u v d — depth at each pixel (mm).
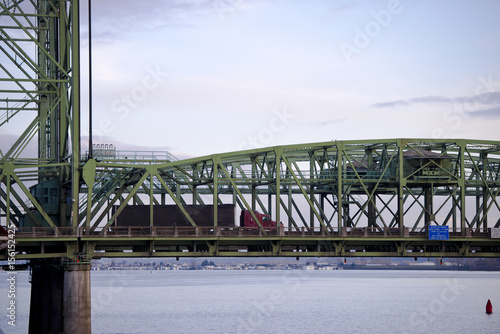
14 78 76500
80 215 77188
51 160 81000
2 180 73750
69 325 69625
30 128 76375
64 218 79062
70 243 71062
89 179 73438
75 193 73625
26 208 72188
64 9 80375
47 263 77688
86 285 70688
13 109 80312
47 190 79875
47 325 78750
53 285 77375
